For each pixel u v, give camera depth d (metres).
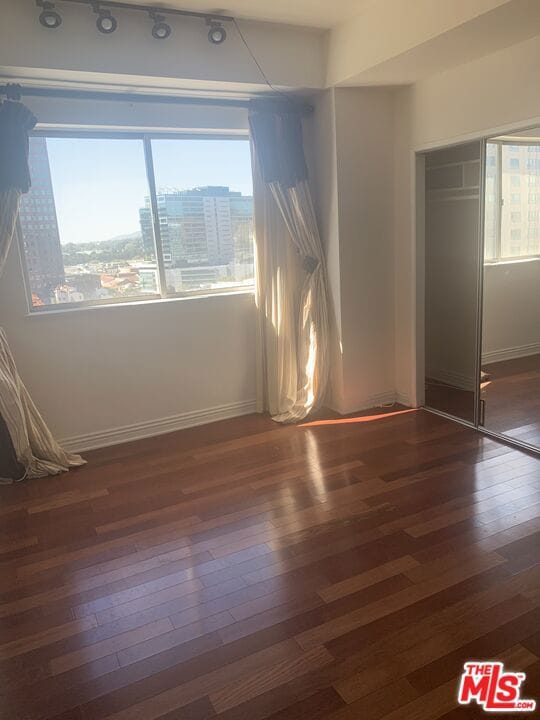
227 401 4.46
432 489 3.10
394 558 2.49
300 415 4.30
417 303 4.27
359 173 4.11
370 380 4.48
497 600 2.18
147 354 4.08
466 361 4.00
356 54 3.54
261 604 2.25
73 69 3.14
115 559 2.63
